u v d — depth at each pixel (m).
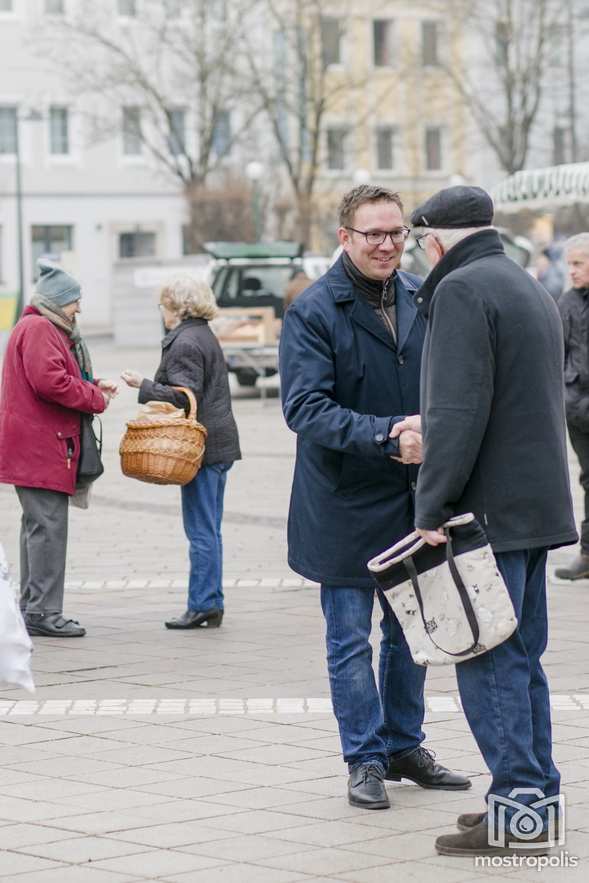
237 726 7.85
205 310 10.44
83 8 66.06
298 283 24.94
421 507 5.78
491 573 5.74
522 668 5.88
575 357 11.97
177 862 5.72
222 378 10.53
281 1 63.22
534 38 62.72
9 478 10.28
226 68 60.25
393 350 6.74
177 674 9.09
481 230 5.96
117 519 16.23
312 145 60.66
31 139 72.50
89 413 10.40
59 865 5.69
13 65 71.62
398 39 74.94
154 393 10.27
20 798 6.60
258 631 10.40
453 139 72.19
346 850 5.88
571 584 12.05
